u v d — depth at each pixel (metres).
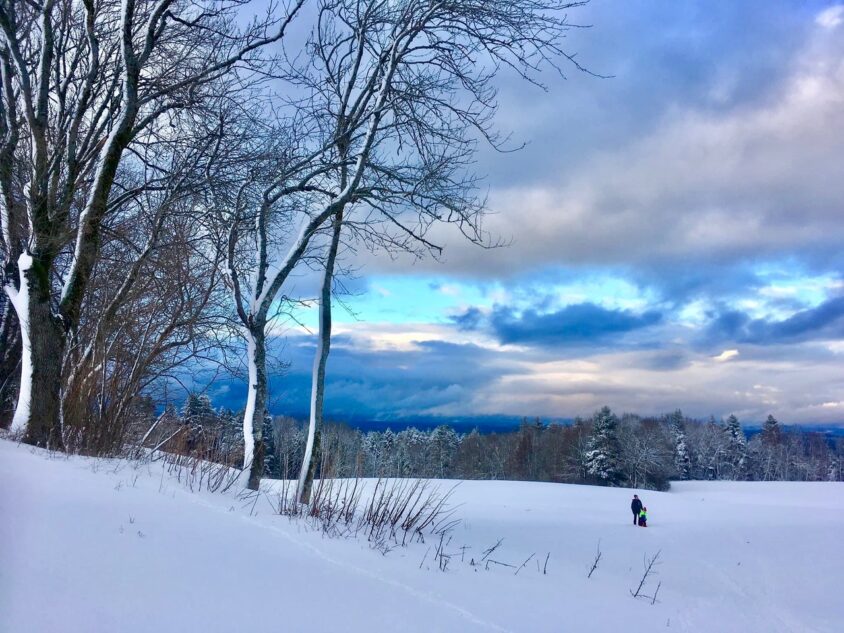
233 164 9.84
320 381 8.31
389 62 9.00
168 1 8.84
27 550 3.08
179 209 10.23
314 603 3.38
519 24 8.36
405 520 7.41
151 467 7.11
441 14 8.73
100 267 10.91
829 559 15.48
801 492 44.97
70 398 8.02
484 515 16.83
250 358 8.48
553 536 13.57
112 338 8.84
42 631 2.31
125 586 2.92
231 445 8.62
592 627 4.69
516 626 4.03
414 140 9.04
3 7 8.77
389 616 3.50
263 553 4.13
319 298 8.73
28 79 9.00
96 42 9.73
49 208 9.07
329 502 6.68
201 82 9.38
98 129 10.38
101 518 3.92
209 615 2.83
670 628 5.82
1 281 9.42
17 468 5.02
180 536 3.97
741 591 11.09
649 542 15.49
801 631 8.60
